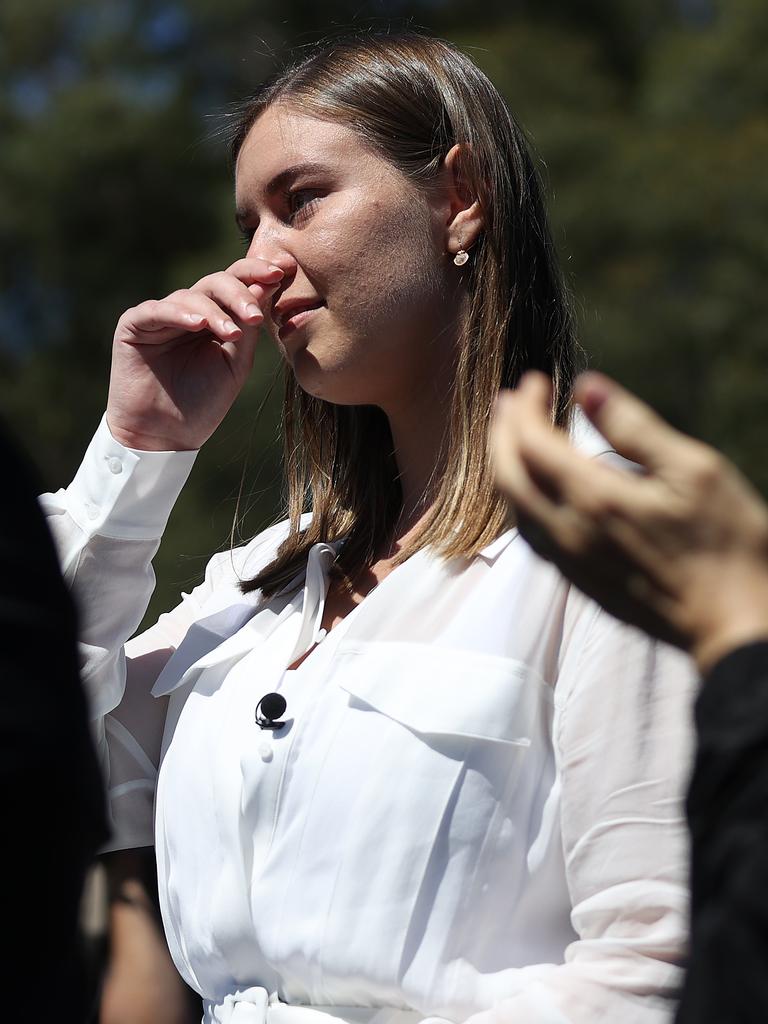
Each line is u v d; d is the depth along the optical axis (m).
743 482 1.16
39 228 19.84
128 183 19.66
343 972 1.87
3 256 20.09
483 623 1.96
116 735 2.35
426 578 2.06
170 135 19.73
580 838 1.82
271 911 1.93
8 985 1.16
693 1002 1.07
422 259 2.19
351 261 2.16
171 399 2.38
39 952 1.17
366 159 2.18
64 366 19.84
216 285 2.21
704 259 16.02
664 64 19.11
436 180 2.21
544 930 1.89
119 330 2.39
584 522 1.16
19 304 20.31
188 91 20.34
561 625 1.94
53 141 19.61
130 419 2.37
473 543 2.06
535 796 1.89
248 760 2.00
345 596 2.26
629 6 21.14
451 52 2.31
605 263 16.02
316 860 1.91
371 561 2.30
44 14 21.67
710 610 1.14
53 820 1.18
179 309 2.26
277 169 2.21
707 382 15.22
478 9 20.47
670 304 15.46
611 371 14.98
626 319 15.19
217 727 2.12
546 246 2.32
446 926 1.84
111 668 2.31
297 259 2.19
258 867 1.98
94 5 21.69
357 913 1.86
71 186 19.61
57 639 1.21
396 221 2.17
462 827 1.86
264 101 2.30
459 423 2.17
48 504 2.38
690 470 1.14
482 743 1.88
